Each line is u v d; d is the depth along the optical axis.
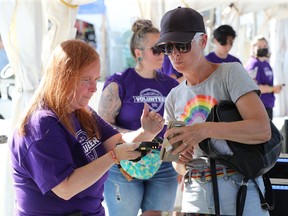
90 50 1.81
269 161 1.92
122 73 2.94
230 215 1.94
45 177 1.72
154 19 4.44
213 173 1.96
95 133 2.02
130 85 2.90
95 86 1.82
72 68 1.76
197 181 2.04
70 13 3.66
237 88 1.94
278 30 9.27
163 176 2.88
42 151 1.72
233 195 1.97
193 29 1.99
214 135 1.85
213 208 2.00
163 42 1.99
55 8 3.61
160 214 1.93
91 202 1.90
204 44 2.07
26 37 3.44
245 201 1.95
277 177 2.58
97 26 12.17
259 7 6.92
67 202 1.82
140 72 2.95
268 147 1.91
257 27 8.51
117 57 12.80
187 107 2.11
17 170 1.81
